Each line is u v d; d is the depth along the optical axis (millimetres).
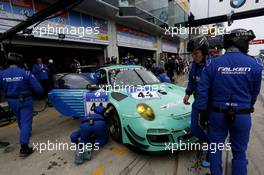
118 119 2760
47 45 7098
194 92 2174
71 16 7887
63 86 3949
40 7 6824
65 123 4117
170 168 2281
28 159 2682
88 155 2539
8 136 3592
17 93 2777
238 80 1562
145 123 2311
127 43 11977
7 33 3971
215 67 1630
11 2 5957
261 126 3490
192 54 2049
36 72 6551
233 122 1611
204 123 1879
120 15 10484
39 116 4734
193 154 2561
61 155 2742
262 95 6414
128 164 2414
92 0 7520
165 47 18891
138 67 4047
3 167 2516
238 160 1682
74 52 10242
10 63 2812
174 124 2293
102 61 10312
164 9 15859
